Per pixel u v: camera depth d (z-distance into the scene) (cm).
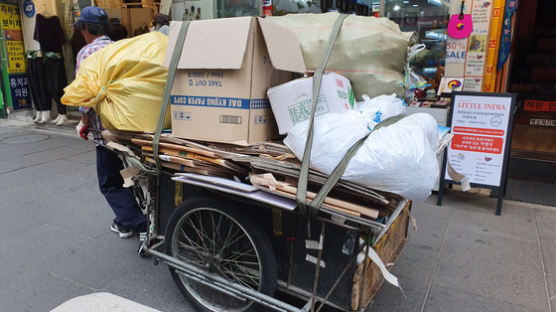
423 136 184
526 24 685
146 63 242
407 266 309
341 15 246
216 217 237
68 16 770
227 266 239
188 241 246
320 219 183
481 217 398
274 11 559
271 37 206
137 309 213
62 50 782
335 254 196
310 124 185
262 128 221
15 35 813
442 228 374
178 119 226
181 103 223
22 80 845
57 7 764
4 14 787
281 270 216
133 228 330
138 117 243
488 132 401
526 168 552
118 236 349
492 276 295
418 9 495
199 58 209
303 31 244
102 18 309
